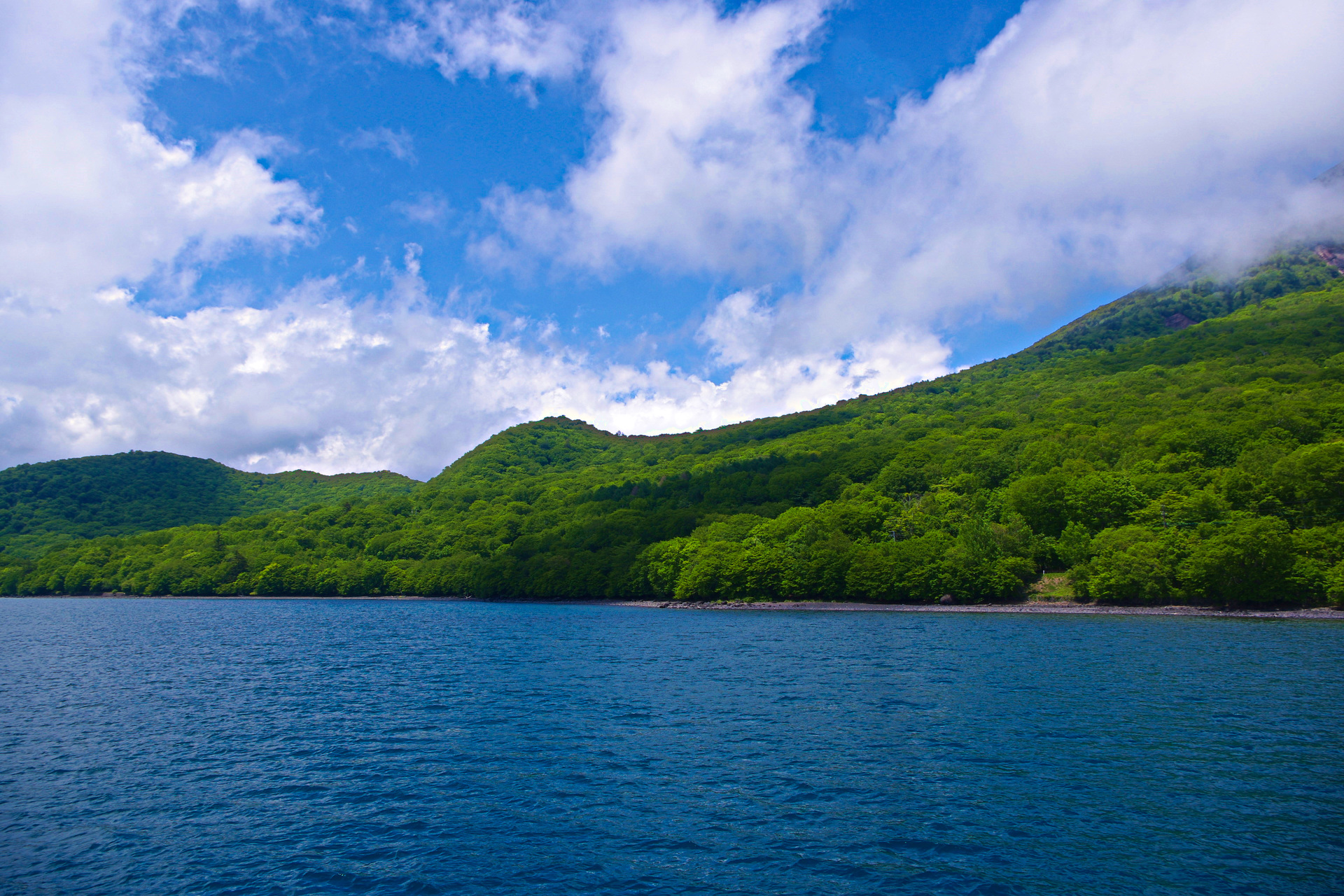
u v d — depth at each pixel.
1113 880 19.62
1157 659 57.25
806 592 139.62
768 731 35.97
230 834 24.00
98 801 27.31
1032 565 121.69
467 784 28.70
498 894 19.41
